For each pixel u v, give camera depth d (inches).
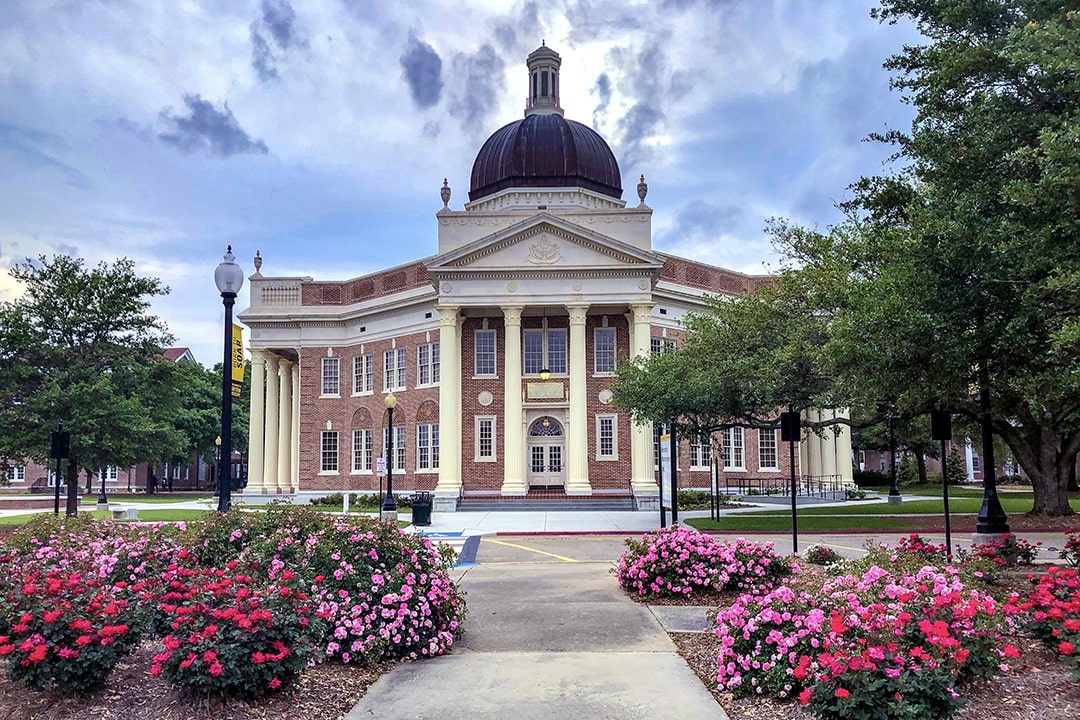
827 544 933.8
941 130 610.9
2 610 318.0
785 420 700.0
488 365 1840.6
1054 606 357.1
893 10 678.5
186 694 308.8
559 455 1831.9
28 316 1290.6
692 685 342.3
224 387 679.7
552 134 2009.1
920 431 2514.8
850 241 999.6
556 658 388.5
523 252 1737.2
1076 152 445.4
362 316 2085.4
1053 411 1169.4
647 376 1258.6
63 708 301.1
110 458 1316.4
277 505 495.5
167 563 427.5
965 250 515.8
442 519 1395.2
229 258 701.9
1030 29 496.4
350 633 378.3
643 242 1792.6
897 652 284.2
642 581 546.9
